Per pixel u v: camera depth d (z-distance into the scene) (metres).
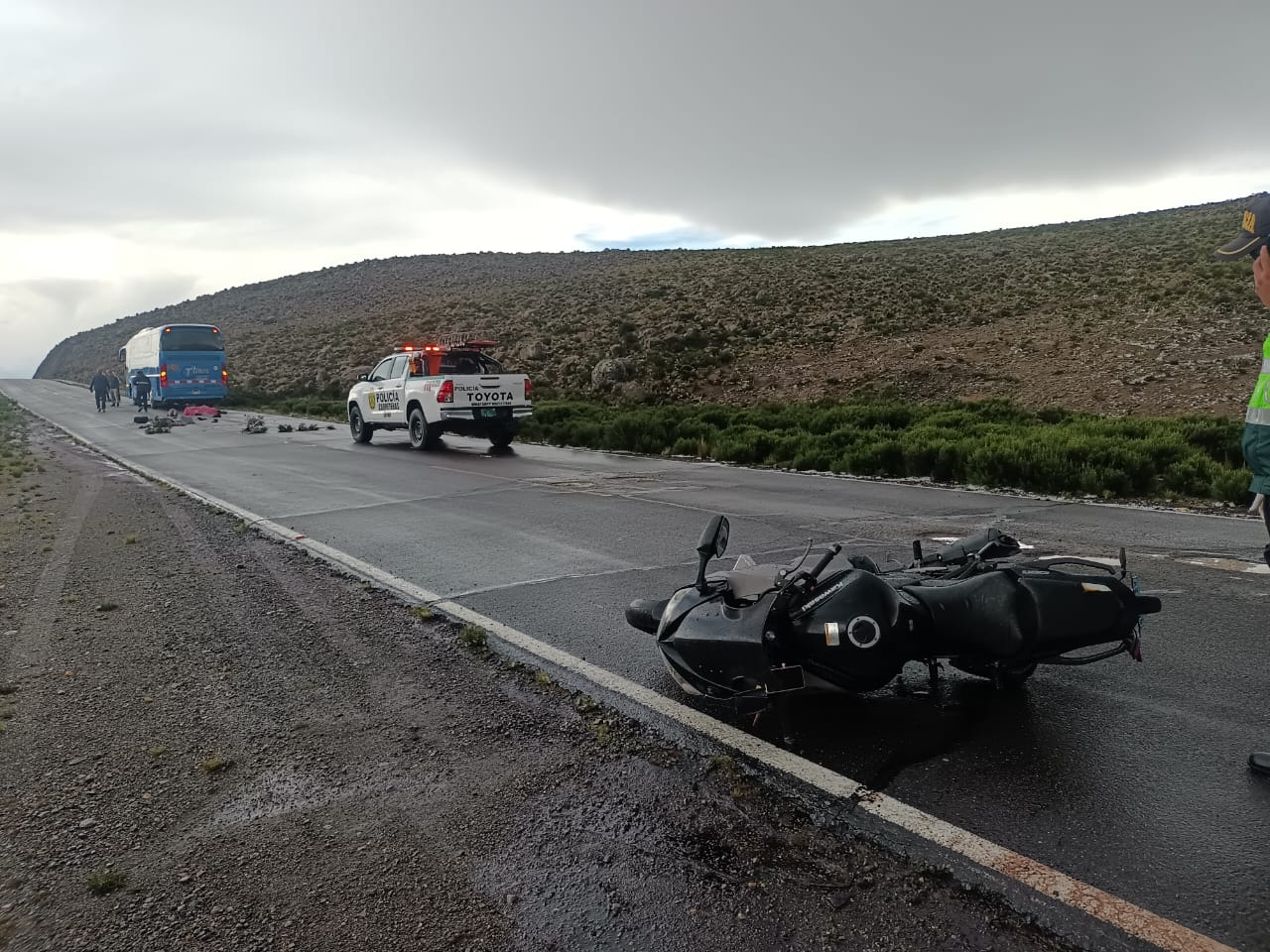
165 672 4.79
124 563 7.49
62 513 10.31
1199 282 33.53
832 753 3.66
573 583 6.56
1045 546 7.46
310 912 2.65
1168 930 2.46
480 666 4.78
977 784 3.35
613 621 5.58
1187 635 5.00
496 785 3.44
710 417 22.17
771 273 54.38
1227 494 10.00
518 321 50.41
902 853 2.90
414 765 3.63
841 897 2.66
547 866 2.87
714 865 2.86
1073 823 3.05
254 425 24.00
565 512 9.87
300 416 31.50
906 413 19.91
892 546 7.48
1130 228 55.34
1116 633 3.61
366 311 69.62
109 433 24.48
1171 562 6.79
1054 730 3.82
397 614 5.82
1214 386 22.09
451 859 2.92
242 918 2.63
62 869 2.92
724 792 3.34
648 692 4.36
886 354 31.47
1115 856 2.85
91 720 4.16
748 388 30.11
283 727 4.04
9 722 4.15
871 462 13.55
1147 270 38.31
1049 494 10.94
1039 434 14.54
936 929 2.50
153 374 36.84
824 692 4.30
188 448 19.25
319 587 6.56
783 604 3.77
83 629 5.60
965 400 24.50
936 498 10.64
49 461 16.92
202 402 37.56
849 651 3.58
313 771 3.60
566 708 4.19
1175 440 12.94
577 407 26.86
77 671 4.82
